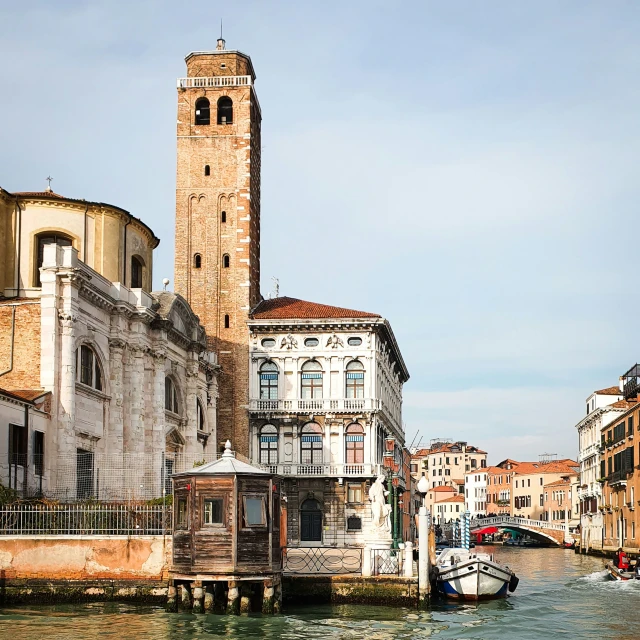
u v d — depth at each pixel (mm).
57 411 46750
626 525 83000
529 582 58969
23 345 47031
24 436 43688
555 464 169375
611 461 90188
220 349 78062
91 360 51250
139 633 32312
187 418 65125
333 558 50656
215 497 36312
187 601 36594
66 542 38031
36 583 37812
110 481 47375
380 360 80750
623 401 97625
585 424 110125
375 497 43094
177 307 62500
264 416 76938
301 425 77000
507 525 124750
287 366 77562
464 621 38281
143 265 61438
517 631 36125
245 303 78500
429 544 47281
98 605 37250
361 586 40312
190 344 65188
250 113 81125
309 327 77500
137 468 49938
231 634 32656
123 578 37906
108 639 31203
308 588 40219
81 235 54844
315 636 33000
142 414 55781
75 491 46250
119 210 56719
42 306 47094
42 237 54312
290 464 75312
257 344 78125
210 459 65750
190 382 65438
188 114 80812
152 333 58062
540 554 103062
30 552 38000
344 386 77000
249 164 80375
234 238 79438
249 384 77500
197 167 80312
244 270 78938
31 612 36062
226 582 37344
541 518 165375
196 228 79750
